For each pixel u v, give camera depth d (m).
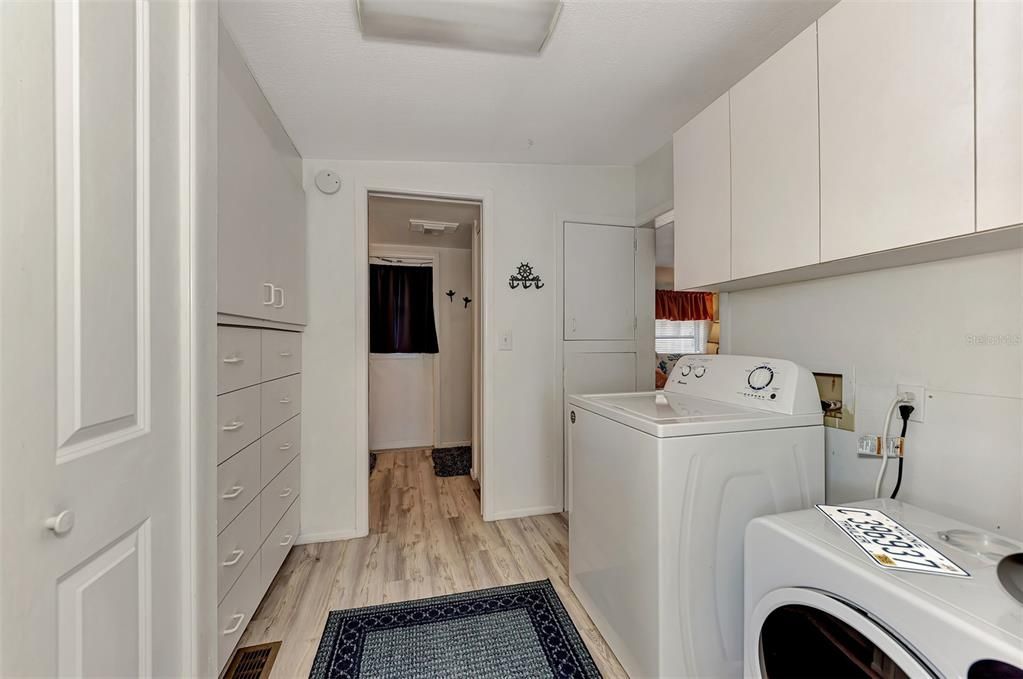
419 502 2.76
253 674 1.31
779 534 0.89
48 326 0.52
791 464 1.24
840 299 1.32
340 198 2.25
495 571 1.91
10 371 0.47
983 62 0.71
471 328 4.26
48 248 0.52
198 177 0.84
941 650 0.60
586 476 1.58
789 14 1.25
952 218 0.76
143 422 0.71
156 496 0.74
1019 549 0.78
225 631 1.24
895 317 1.16
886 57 0.87
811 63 1.04
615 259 2.66
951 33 0.75
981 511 0.98
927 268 1.08
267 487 1.63
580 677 1.30
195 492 0.84
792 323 1.49
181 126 0.81
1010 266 0.92
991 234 0.74
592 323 2.62
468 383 4.27
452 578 1.85
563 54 1.43
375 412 4.09
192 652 0.83
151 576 0.73
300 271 2.06
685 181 1.56
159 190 0.75
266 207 1.56
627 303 2.69
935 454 1.07
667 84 1.62
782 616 0.88
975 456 0.99
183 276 0.82
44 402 0.51
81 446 0.57
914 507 1.02
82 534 0.57
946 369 1.05
